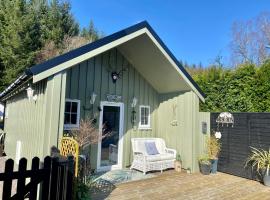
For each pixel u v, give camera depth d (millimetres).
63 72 5078
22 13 20016
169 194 5551
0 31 19188
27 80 5586
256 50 21047
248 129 7109
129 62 8336
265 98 7613
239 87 8383
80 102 7066
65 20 23969
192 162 7699
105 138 7785
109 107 7820
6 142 10477
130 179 6730
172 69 7402
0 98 10953
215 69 9727
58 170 3309
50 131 4832
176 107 8398
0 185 5688
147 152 7914
